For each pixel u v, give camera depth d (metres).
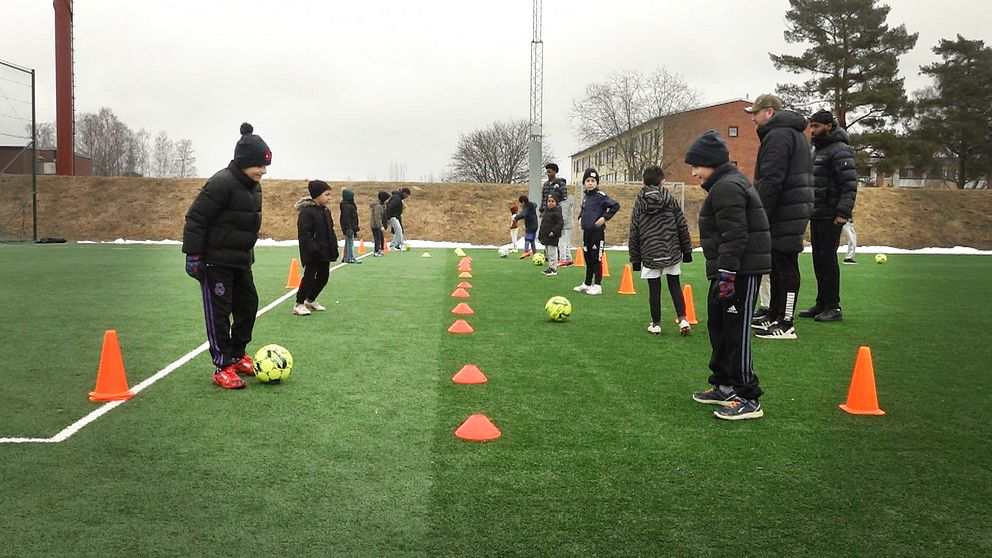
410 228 33.00
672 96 54.47
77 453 4.21
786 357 7.12
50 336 7.90
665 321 9.28
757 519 3.41
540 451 4.30
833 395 5.68
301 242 9.38
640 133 56.44
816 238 9.36
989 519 3.45
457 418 4.96
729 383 5.35
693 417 5.05
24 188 32.75
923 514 3.49
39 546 3.06
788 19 44.69
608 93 55.12
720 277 4.89
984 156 47.28
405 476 3.89
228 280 5.76
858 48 43.66
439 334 8.20
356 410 5.13
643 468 4.05
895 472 4.04
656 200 8.02
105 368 5.42
